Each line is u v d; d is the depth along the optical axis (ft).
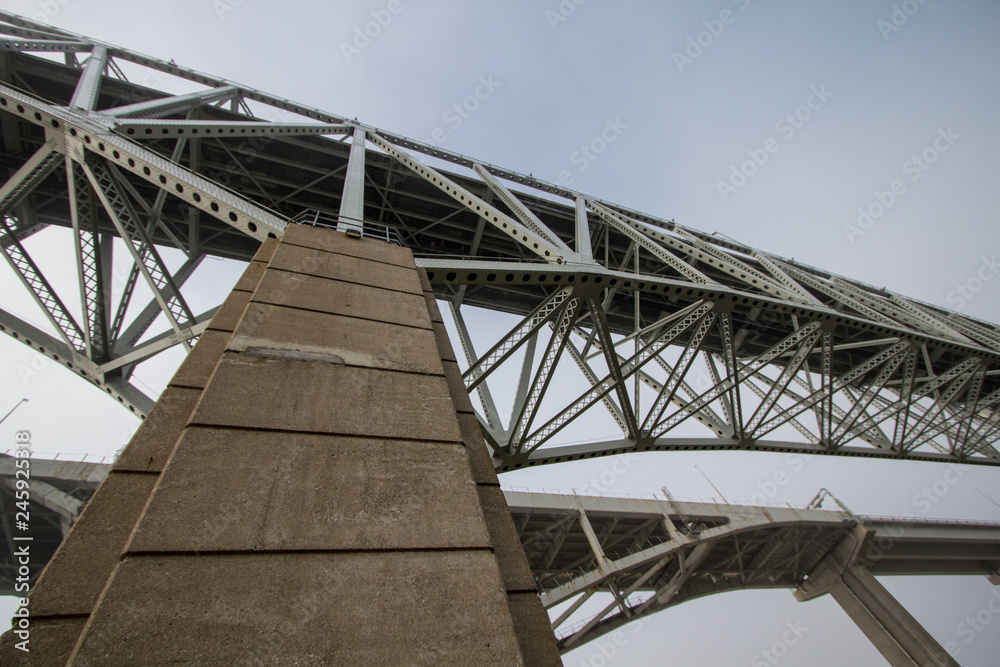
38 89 40.55
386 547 6.08
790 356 72.33
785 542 124.67
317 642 4.83
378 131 47.37
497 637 5.50
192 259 42.55
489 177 46.16
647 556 93.50
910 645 113.19
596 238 61.57
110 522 6.11
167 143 42.16
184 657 4.34
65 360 29.14
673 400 51.26
